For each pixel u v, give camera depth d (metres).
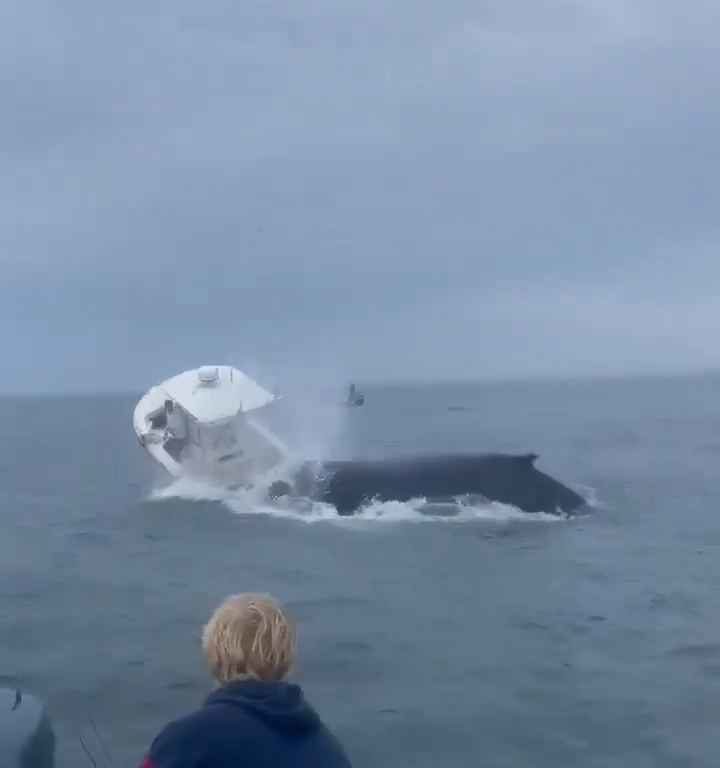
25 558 23.67
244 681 5.07
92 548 24.72
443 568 21.72
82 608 18.61
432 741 11.80
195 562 22.73
